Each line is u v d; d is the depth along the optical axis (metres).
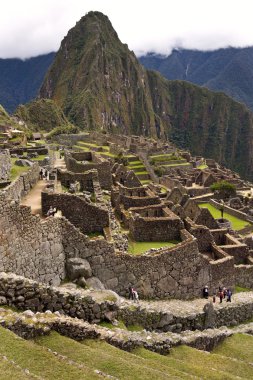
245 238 54.28
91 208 30.22
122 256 27.14
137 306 21.91
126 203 44.12
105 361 14.36
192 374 16.84
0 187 28.83
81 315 18.67
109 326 19.27
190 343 21.66
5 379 11.40
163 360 17.42
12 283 17.03
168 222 36.88
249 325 30.44
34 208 30.22
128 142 157.50
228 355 23.00
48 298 17.77
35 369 12.65
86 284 24.09
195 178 123.31
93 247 25.83
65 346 14.88
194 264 31.88
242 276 37.75
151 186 93.19
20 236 20.28
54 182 37.06
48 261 22.81
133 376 13.77
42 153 59.78
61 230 24.28
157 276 29.30
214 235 44.31
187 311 26.53
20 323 14.83
